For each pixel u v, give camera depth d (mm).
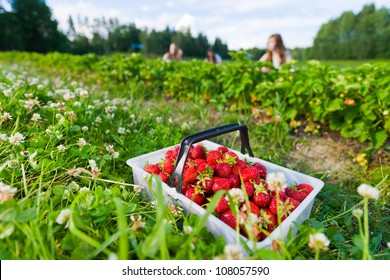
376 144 2654
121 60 6051
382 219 1731
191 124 3359
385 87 2846
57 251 1079
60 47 44969
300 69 3951
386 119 2824
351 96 3031
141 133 2818
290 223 1156
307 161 2723
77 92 3203
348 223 1599
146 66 5617
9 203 978
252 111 3893
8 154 1788
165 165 1498
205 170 1398
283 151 2848
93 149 1873
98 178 1609
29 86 3146
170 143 2473
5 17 38656
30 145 1855
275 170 1702
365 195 1036
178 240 1053
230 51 4055
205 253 1033
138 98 4945
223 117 3844
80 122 2387
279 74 3826
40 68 9445
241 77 3906
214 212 1277
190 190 1369
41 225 1075
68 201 1424
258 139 3123
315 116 3223
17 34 39188
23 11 40219
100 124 2611
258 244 1034
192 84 4781
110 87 5566
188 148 1294
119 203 1057
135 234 1175
